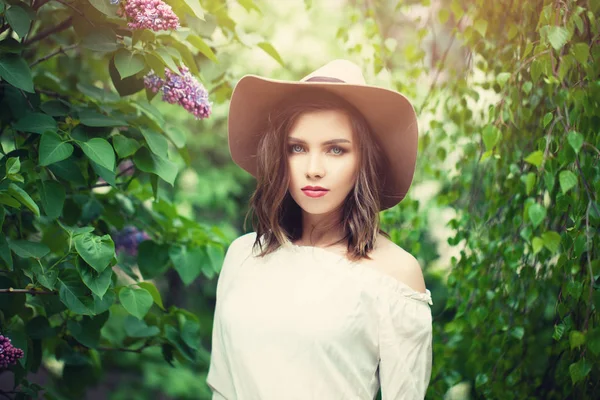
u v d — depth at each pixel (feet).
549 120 4.99
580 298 5.59
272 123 5.28
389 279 5.02
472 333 7.36
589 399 5.95
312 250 5.19
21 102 5.94
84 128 5.95
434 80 7.73
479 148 7.06
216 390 5.52
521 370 6.73
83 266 5.34
